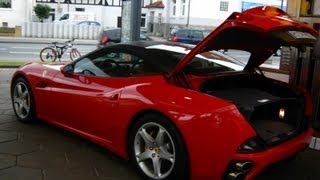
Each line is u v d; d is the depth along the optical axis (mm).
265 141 3369
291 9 5961
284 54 5906
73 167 4039
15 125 5336
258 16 3303
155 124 3619
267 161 3303
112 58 4445
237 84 4223
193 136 3320
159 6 47125
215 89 3982
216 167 3258
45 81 5012
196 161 3334
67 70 4809
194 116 3326
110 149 4203
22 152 4344
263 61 4398
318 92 5352
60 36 31266
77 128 4641
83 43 27609
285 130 3768
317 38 3734
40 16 40438
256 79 4316
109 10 46000
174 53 4215
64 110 4734
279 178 4082
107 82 4281
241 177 3270
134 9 7887
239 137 3193
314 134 5215
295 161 4602
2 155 4219
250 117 3547
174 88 3676
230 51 4309
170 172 3531
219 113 3258
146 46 4336
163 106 3525
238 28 3299
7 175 3736
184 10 43594
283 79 5883
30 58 16625
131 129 3904
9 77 9789
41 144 4633
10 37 28969
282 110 3982
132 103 3811
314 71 5398
